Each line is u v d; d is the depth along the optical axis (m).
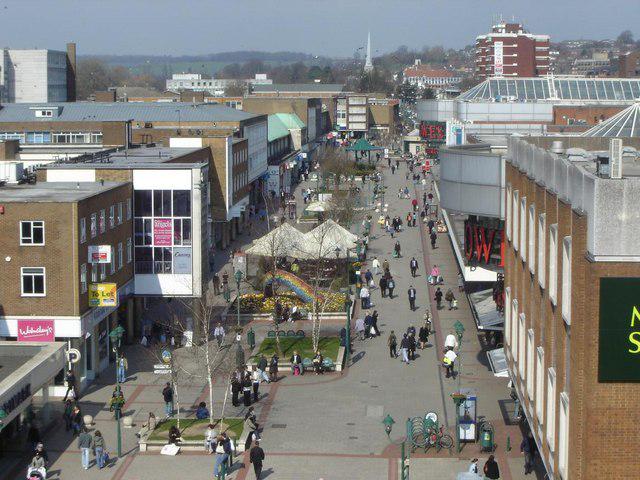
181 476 44.69
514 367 49.22
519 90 154.75
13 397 44.25
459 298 83.00
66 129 126.00
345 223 111.19
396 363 63.62
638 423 28.73
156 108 135.50
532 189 42.28
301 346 66.62
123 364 59.47
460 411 48.19
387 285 84.19
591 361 28.67
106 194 62.62
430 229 110.88
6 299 57.12
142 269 69.12
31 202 56.47
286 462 46.16
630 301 28.34
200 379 59.84
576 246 30.34
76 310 56.94
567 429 32.16
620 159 32.47
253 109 199.50
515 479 43.47
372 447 48.12
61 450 48.09
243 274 84.31
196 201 68.56
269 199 141.25
